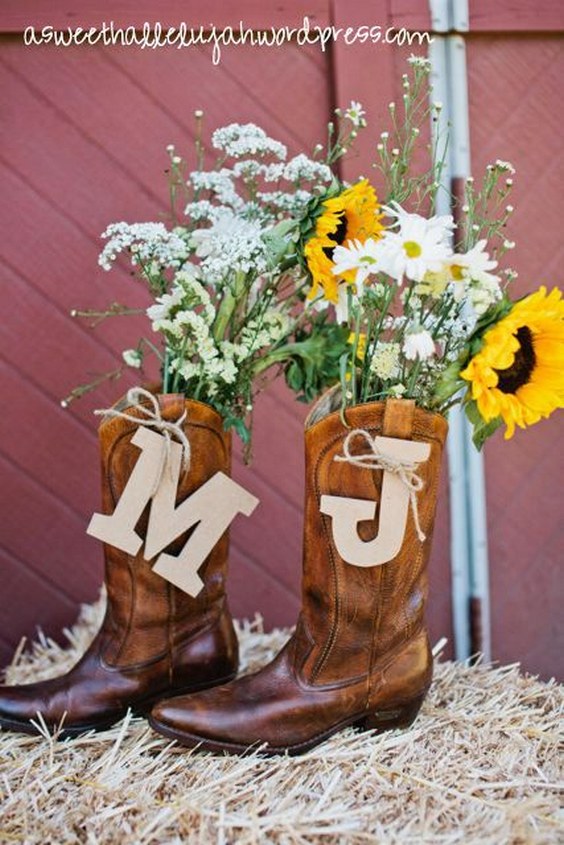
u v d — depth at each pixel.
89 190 1.66
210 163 1.69
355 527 1.12
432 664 1.24
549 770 1.15
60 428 1.69
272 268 1.19
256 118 1.70
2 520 1.68
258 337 1.22
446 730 1.22
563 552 1.84
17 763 1.14
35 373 1.67
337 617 1.16
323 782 1.10
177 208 1.69
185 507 1.19
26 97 1.64
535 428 1.82
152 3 1.65
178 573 1.20
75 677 1.25
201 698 1.17
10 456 1.68
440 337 1.17
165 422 1.16
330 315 1.71
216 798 1.06
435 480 1.16
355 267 1.05
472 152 1.75
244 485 1.75
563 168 1.78
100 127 1.66
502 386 1.04
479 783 1.10
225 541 1.31
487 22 1.71
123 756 1.15
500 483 1.81
